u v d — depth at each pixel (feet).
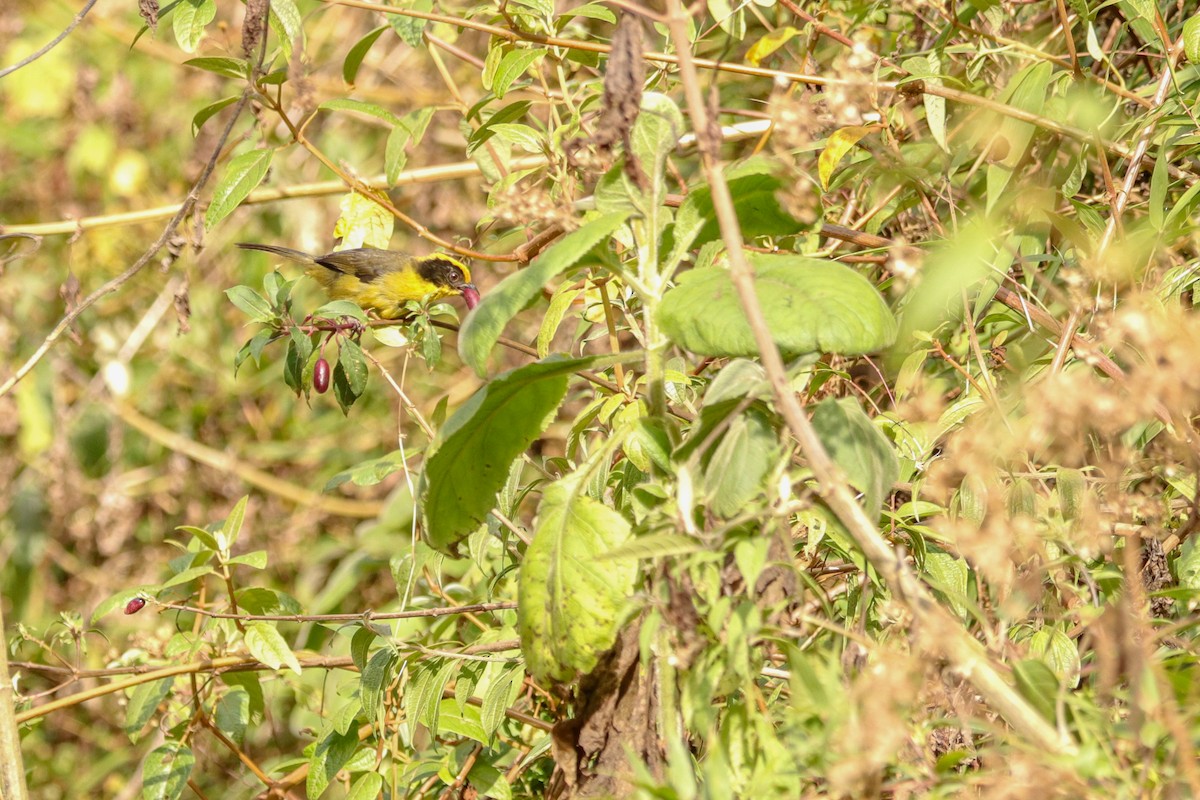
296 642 41.68
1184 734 13.47
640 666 17.03
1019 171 27.86
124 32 55.47
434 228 50.26
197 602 29.86
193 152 55.16
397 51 54.29
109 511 51.52
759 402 16.65
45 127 55.93
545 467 26.89
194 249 28.43
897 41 33.30
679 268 31.89
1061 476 19.99
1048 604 20.53
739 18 30.81
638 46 15.35
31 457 52.44
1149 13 25.05
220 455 52.80
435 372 51.26
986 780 14.24
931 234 26.71
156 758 26.81
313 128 54.34
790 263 16.35
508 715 24.72
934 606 14.34
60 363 54.29
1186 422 19.57
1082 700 14.34
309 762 26.89
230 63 26.61
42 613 51.75
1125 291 23.59
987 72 30.27
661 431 16.94
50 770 43.80
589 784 17.39
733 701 17.29
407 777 25.22
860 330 15.07
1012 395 22.17
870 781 14.39
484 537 25.04
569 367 17.15
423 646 24.97
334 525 52.26
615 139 15.52
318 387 25.72
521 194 17.63
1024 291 25.08
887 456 16.90
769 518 15.37
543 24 27.55
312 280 54.24
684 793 13.48
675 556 15.25
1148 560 21.09
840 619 20.89
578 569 16.37
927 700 16.74
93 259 54.70
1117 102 26.89
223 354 55.06
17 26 56.85
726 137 30.83
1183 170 26.76
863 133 25.14
